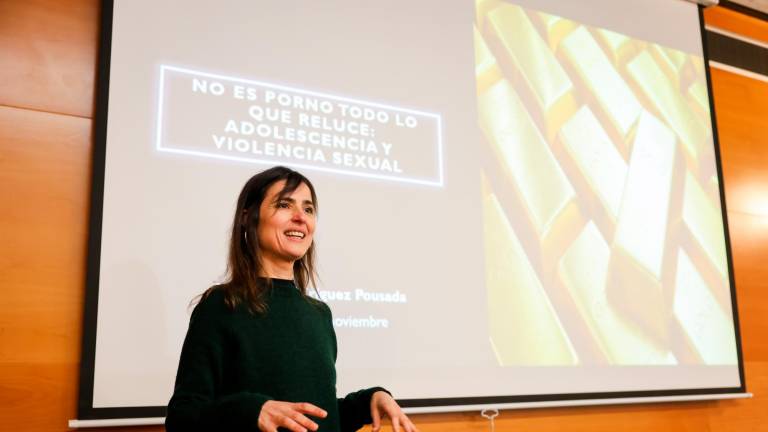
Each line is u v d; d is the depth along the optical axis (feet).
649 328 9.82
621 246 9.94
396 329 8.11
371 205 8.33
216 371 4.07
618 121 10.55
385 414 4.44
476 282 8.73
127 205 7.09
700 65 11.82
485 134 9.34
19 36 7.16
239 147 7.75
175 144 7.43
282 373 4.10
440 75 9.25
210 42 7.88
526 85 9.89
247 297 4.24
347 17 8.80
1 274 6.63
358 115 8.54
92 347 6.70
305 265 5.05
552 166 9.71
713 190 11.16
